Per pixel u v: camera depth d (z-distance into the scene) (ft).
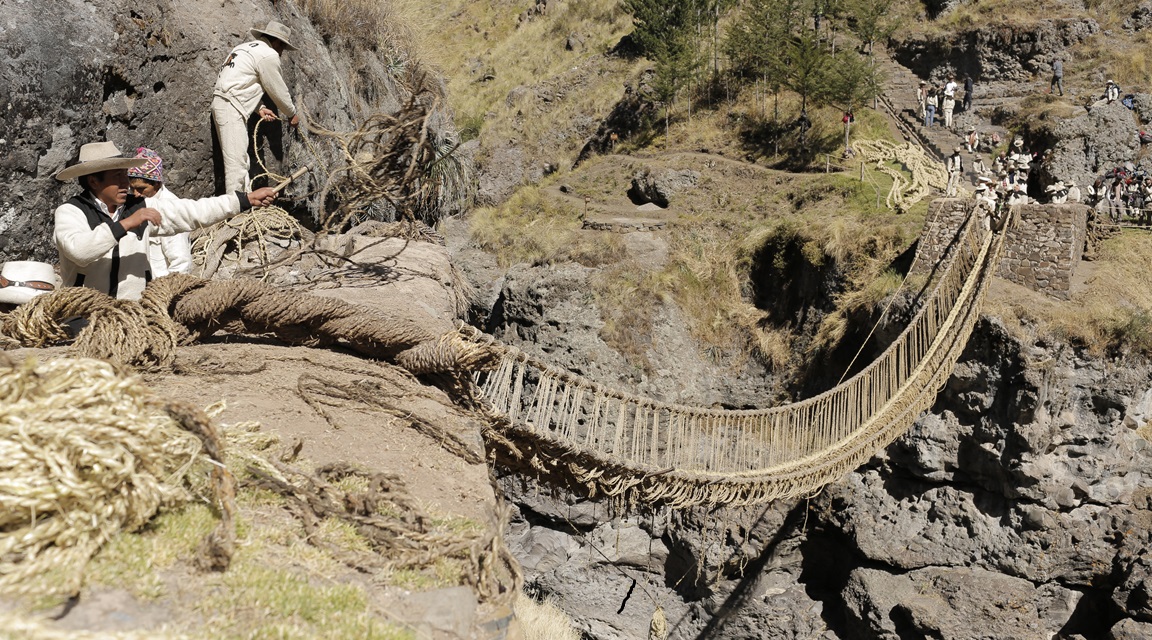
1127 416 82.74
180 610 8.70
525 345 106.42
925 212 106.01
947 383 86.12
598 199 132.46
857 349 97.60
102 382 9.78
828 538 91.04
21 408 9.09
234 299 17.24
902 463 88.17
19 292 17.67
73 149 27.02
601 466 24.36
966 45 145.38
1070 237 87.56
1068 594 84.48
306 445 13.69
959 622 83.10
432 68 63.31
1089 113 126.82
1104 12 145.48
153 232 19.31
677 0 153.07
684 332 106.52
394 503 12.36
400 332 18.84
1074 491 83.46
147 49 30.01
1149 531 81.87
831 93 130.31
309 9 47.14
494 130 162.61
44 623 7.79
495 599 11.23
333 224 35.50
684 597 91.04
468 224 120.98
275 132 34.65
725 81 147.23
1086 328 82.99
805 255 103.40
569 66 175.83
